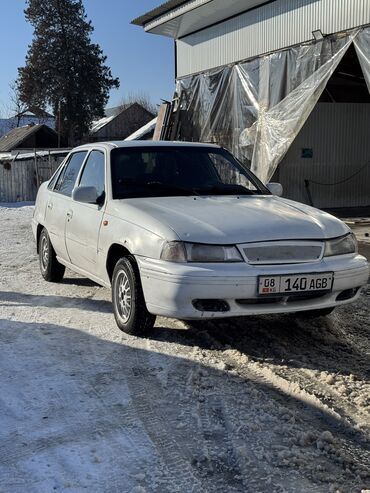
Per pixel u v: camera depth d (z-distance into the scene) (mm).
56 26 55062
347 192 16094
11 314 5910
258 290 4398
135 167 5863
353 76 15680
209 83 16000
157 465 3105
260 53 13570
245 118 14242
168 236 4574
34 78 54750
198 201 5348
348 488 2891
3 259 9039
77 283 7277
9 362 4566
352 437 3416
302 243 4629
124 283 5141
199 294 4387
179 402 3852
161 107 18266
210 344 4953
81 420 3607
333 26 11141
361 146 16109
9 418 3643
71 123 55500
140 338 5082
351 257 4891
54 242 6840
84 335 5199
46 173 23328
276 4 12852
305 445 3299
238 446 3270
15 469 3076
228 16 14664
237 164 6465
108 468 3076
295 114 12172
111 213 5379
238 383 4148
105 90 57219
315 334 5273
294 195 15453
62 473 3027
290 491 2871
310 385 4129
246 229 4613
